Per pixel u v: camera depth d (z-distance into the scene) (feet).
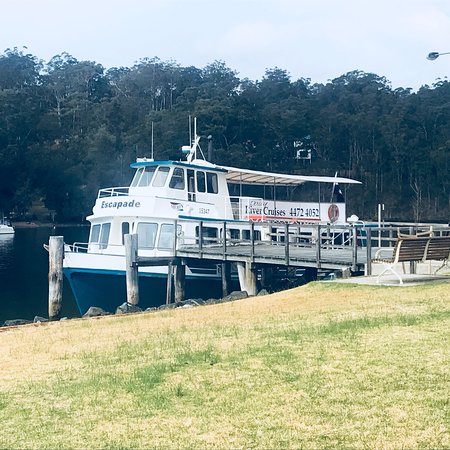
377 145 329.31
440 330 30.96
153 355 30.58
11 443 19.79
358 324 33.35
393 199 319.06
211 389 23.85
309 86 454.81
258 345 30.37
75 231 284.20
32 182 310.24
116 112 349.82
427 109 357.41
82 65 434.30
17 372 29.25
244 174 96.89
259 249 82.28
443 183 319.88
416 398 21.66
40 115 338.34
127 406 22.68
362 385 23.22
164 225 80.84
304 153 330.54
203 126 298.35
